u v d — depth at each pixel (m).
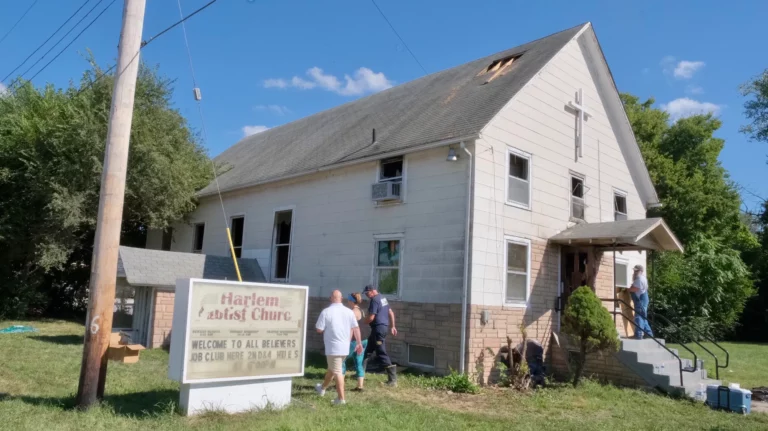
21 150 18.34
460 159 12.42
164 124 19.86
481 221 12.12
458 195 12.31
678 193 28.61
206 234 20.89
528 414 8.84
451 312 11.98
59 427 6.25
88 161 18.14
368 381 10.74
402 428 7.11
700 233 28.64
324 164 15.47
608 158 16.75
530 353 12.13
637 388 11.70
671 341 25.58
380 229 13.91
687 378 12.06
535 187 13.77
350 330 8.70
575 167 15.26
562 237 13.73
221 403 7.54
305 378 10.87
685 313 27.30
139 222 22.02
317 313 15.26
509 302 12.64
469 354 11.53
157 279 14.66
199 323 7.41
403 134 14.35
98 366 7.31
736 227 31.55
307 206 16.33
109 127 7.61
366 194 14.45
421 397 9.72
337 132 18.55
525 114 13.70
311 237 15.96
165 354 13.11
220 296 7.64
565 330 11.63
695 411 9.95
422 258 12.79
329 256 15.24
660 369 11.89
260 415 7.39
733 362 18.53
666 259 26.72
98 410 7.02
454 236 12.23
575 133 15.46
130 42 7.76
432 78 19.14
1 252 19.91
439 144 12.51
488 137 12.53
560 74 15.08
